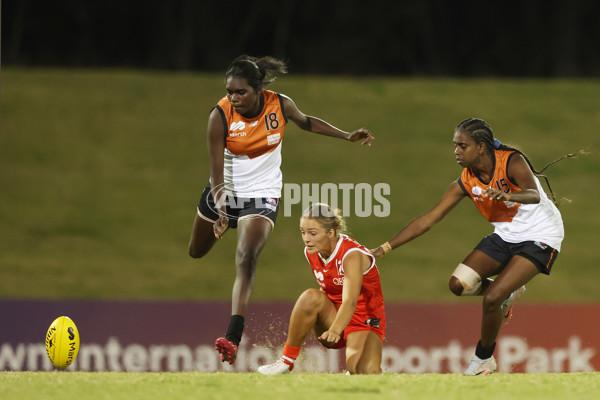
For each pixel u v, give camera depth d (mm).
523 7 100500
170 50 99250
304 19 101812
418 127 77938
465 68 103000
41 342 31812
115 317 32656
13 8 96750
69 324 18219
